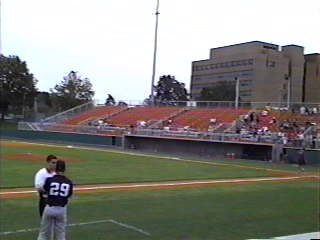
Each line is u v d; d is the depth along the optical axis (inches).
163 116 2416.3
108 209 596.4
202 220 546.9
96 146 2198.6
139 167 1206.3
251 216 580.1
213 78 5846.5
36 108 4005.9
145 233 473.4
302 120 1964.8
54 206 360.2
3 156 1371.8
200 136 1955.0
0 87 3631.9
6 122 3346.5
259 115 2112.5
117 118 2559.1
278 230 506.3
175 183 898.7
